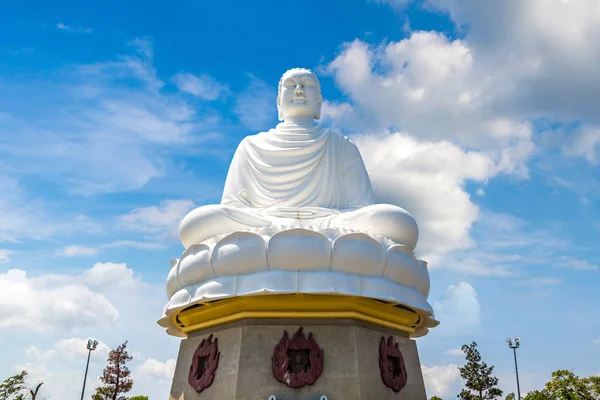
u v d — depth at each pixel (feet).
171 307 42.52
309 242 38.99
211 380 40.78
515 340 138.62
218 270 40.24
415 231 45.68
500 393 146.72
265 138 54.70
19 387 118.21
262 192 52.19
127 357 137.49
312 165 52.75
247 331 40.04
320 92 59.62
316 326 40.22
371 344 41.52
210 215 43.75
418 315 46.65
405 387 44.11
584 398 111.75
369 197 53.72
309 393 38.40
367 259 39.86
